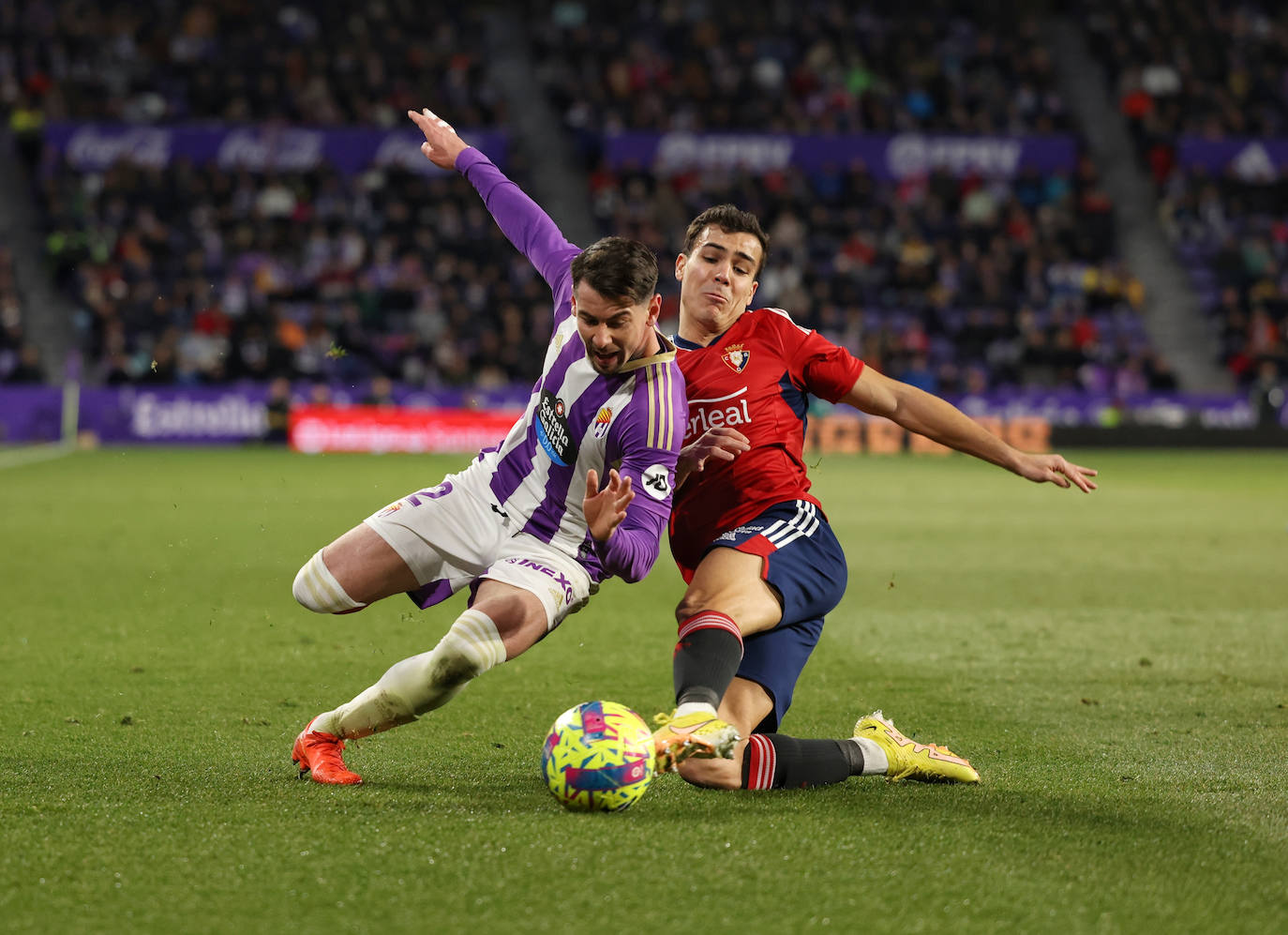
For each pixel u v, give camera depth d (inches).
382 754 624.1
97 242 3457.2
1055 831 500.7
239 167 3644.2
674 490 601.0
